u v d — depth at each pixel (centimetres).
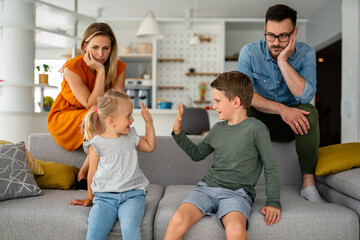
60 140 206
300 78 181
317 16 636
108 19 687
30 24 356
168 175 205
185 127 393
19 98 354
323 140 645
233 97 152
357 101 364
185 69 736
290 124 178
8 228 144
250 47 198
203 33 737
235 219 128
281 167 207
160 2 616
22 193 162
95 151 154
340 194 166
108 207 142
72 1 605
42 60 814
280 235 136
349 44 380
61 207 148
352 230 138
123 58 733
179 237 130
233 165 149
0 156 167
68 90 209
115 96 155
